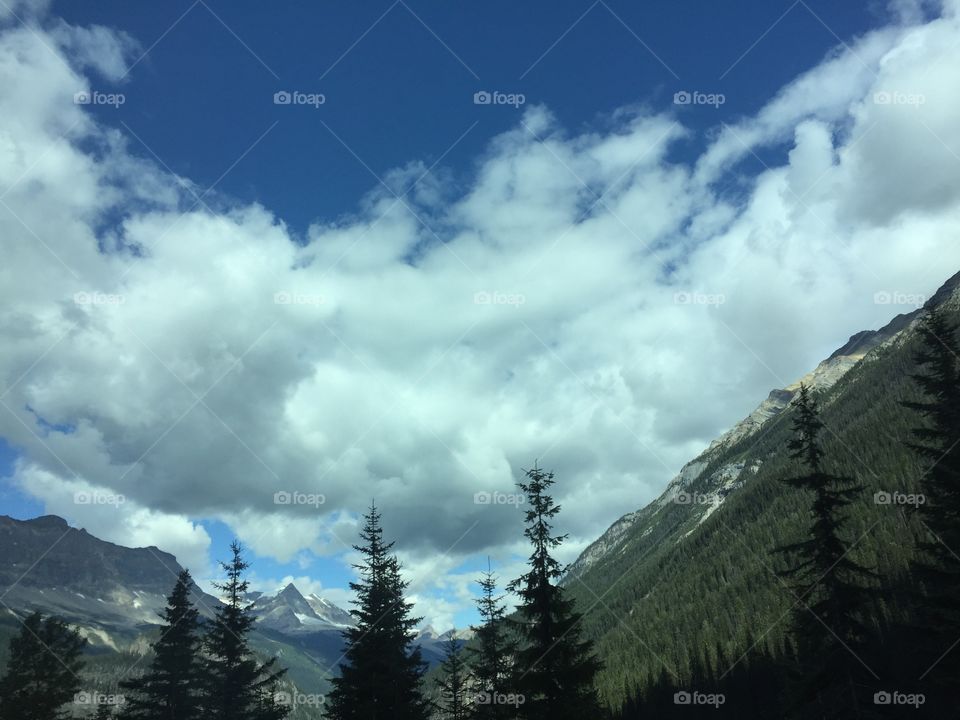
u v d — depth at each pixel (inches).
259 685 1595.7
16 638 1598.2
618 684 5378.9
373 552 1525.6
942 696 957.8
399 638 1462.8
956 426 1056.8
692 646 5561.0
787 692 1031.0
